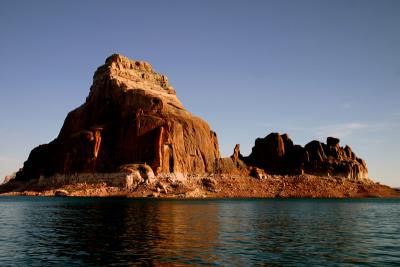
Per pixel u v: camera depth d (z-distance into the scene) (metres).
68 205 105.81
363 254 36.94
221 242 42.38
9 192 190.38
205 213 81.06
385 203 147.00
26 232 49.78
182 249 37.84
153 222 61.34
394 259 34.88
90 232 49.50
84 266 31.05
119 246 39.28
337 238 46.78
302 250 38.47
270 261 33.38
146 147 181.50
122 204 110.50
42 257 34.28
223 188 189.88
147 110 196.00
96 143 188.38
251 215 79.31
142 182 168.50
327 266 32.00
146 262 32.25
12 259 33.62
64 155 195.12
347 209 105.69
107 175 176.12
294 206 117.81
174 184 171.88
